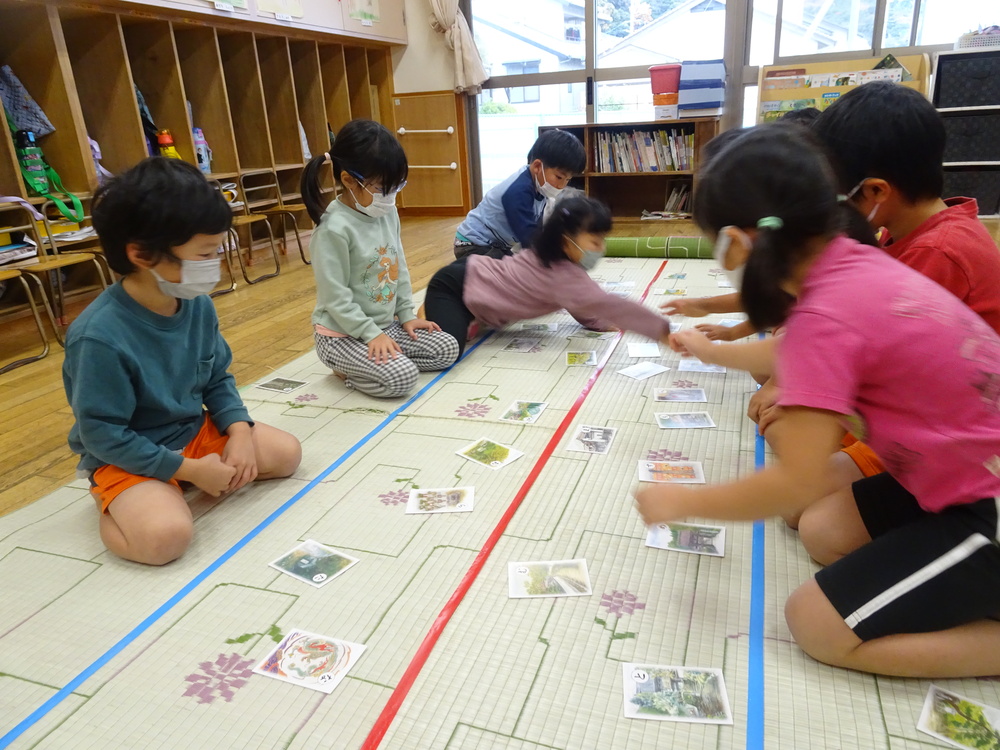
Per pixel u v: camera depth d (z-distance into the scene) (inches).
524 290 95.3
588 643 43.2
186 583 50.8
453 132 242.8
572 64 229.9
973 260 46.6
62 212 135.8
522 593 47.8
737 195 34.0
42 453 75.0
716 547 51.8
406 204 256.8
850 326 34.3
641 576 49.1
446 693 39.9
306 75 214.1
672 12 212.4
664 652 42.3
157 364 55.3
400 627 45.4
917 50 190.2
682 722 37.4
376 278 87.3
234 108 193.3
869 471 51.4
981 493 35.3
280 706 39.7
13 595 50.5
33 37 134.7
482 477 63.1
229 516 59.1
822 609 39.7
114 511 53.4
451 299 99.3
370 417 77.7
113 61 150.7
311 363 97.3
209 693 40.8
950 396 34.8
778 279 34.6
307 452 69.9
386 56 242.1
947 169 179.9
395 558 52.3
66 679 42.4
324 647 43.8
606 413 74.8
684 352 64.3
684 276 131.3
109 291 53.9
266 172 193.9
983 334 36.3
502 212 116.7
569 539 53.5
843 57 198.1
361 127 78.5
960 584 35.8
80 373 50.5
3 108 124.7
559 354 94.4
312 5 195.9
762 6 202.8
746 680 40.0
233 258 182.1
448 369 91.2
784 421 34.9
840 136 48.0
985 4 183.0
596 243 91.5
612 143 213.2
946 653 37.9
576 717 38.0
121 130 156.7
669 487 39.7
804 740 36.1
